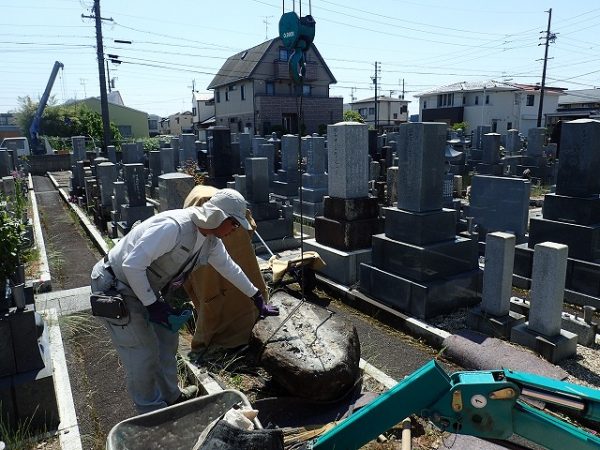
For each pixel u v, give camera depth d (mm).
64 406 3393
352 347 3559
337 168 6398
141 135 47969
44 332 3682
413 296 5055
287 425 3197
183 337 4598
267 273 5801
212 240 2887
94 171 13336
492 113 42281
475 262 5535
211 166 11930
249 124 37781
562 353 4133
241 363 4016
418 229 5141
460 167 17562
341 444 2033
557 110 42156
